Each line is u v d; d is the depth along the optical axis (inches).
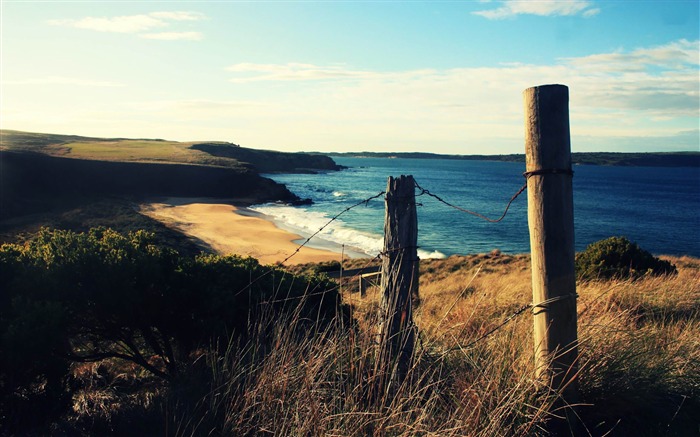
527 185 142.9
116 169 3112.7
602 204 3572.8
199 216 2285.9
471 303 250.7
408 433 117.3
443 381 139.3
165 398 165.8
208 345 200.1
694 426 140.1
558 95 137.0
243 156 6742.1
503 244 1915.6
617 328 173.6
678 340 181.0
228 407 144.9
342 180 5634.8
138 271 198.8
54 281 182.5
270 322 190.9
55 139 6097.4
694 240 2119.8
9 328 160.7
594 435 136.8
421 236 2071.9
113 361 225.5
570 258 139.2
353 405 129.4
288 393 137.9
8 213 1948.8
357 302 226.1
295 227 2149.4
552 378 137.8
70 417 165.2
